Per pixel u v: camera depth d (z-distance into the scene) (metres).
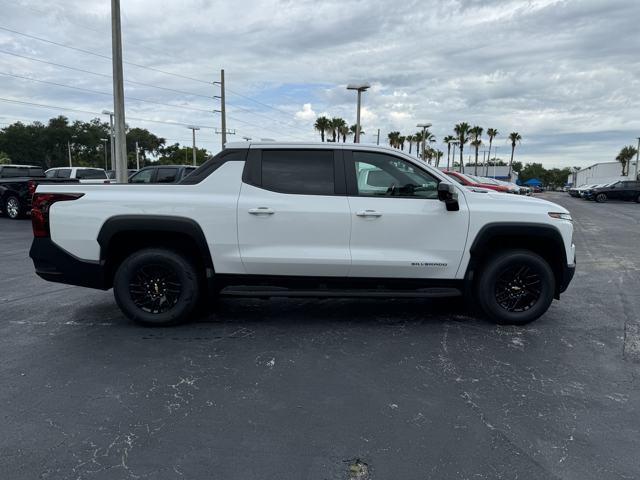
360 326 5.00
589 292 6.64
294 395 3.44
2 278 7.33
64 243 4.72
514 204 4.86
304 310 5.59
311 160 4.81
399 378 3.73
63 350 4.29
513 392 3.50
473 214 4.75
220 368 3.90
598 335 4.77
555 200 40.03
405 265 4.75
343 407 3.27
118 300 4.83
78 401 3.33
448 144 84.81
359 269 4.75
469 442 2.85
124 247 4.95
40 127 93.31
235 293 4.77
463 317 5.32
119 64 18.39
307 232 4.70
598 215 21.89
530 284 4.98
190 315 5.01
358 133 28.36
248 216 4.68
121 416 3.13
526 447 2.80
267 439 2.87
